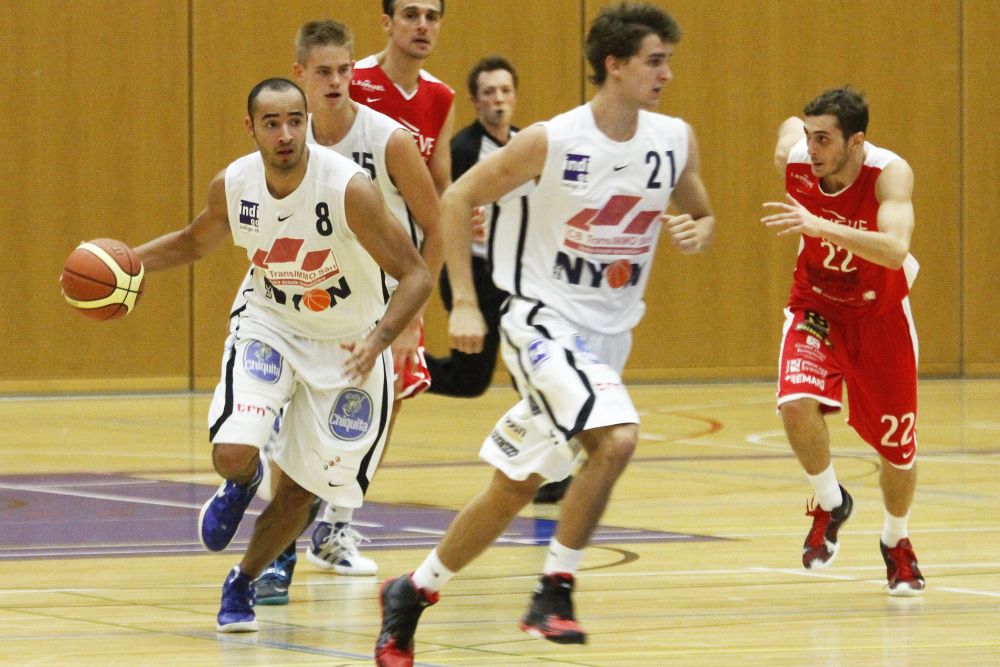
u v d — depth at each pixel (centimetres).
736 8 3484
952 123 3672
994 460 2191
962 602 1202
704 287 3491
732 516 1675
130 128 3139
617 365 1005
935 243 3681
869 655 1002
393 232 1003
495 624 1109
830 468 1237
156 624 1096
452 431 2586
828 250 1231
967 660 988
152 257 1120
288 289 1043
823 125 1198
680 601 1198
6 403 3000
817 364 1241
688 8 3459
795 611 1162
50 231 3100
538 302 977
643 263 1005
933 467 2108
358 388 1053
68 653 992
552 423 922
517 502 941
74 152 3109
